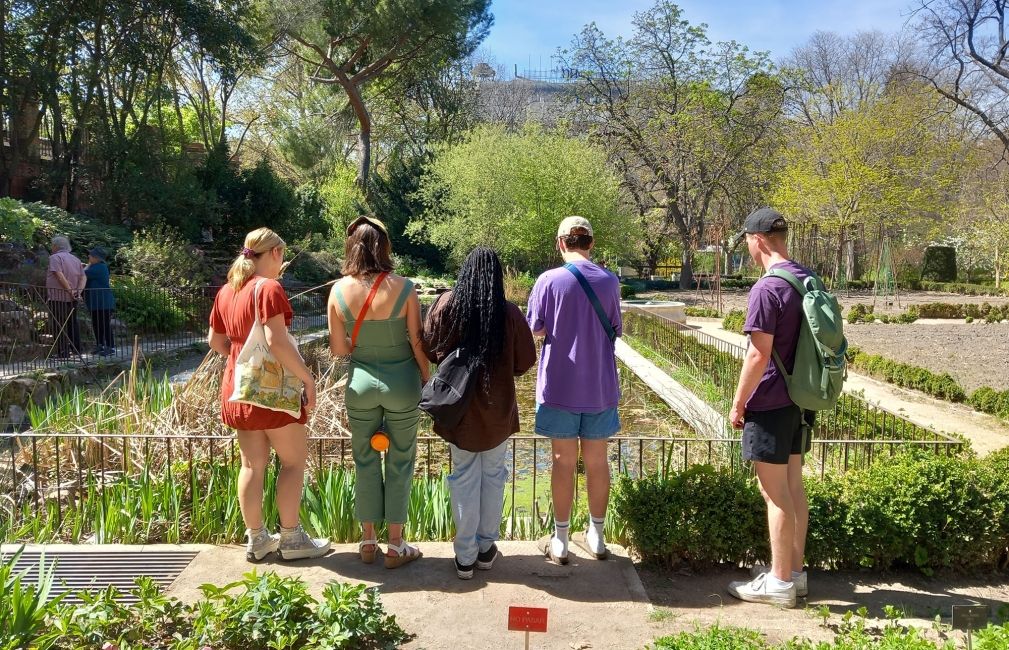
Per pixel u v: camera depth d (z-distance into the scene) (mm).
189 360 12359
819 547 3592
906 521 3596
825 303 3072
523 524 4609
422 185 33562
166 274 16062
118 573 3477
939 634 2828
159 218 19297
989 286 33406
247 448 3408
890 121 31406
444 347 3207
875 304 27672
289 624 2551
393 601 3141
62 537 4125
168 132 22719
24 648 2400
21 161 18984
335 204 32250
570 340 3418
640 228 34375
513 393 3312
